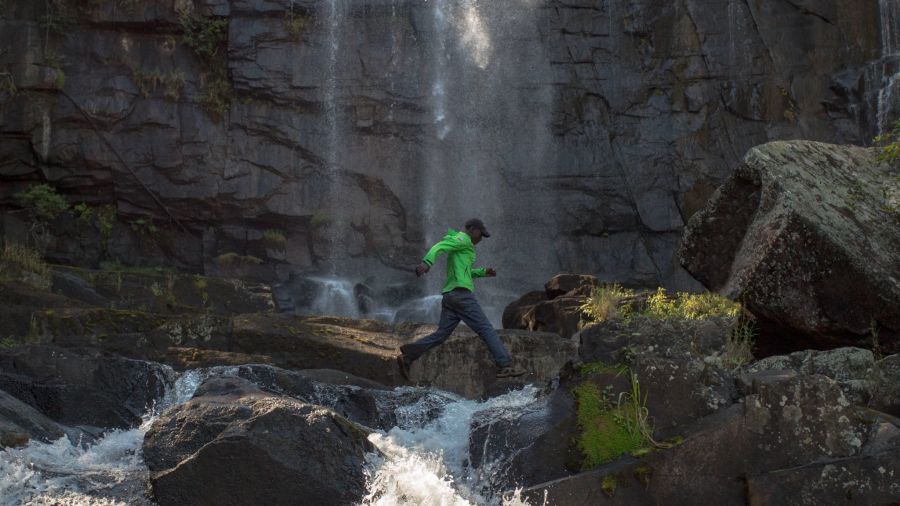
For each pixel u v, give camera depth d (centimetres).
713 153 2139
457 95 2183
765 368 639
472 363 1065
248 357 991
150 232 2041
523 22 2214
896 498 528
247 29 2089
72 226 1995
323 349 1065
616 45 2191
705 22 2183
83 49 2045
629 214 2122
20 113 1966
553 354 1083
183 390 791
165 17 2062
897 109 2038
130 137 2031
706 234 802
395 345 1130
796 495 534
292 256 2070
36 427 643
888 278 705
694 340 645
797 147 809
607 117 2170
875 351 711
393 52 2162
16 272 1341
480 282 2105
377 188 2123
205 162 2050
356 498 550
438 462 606
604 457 567
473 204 2145
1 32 1975
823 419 559
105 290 1446
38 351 765
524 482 576
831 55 2180
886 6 2177
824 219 730
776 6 2192
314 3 2123
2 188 1992
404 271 2097
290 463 546
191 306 1475
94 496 549
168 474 541
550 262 2119
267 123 2083
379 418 782
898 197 784
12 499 539
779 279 729
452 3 2209
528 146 2172
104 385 771
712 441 554
